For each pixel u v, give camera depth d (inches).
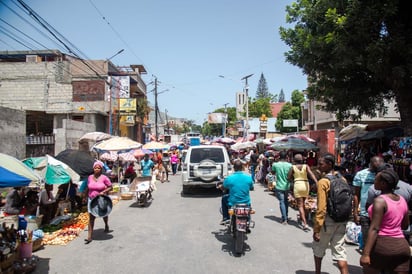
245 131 1370.6
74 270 217.3
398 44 334.0
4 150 472.4
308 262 226.5
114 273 210.8
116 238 292.5
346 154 611.5
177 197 517.3
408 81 359.9
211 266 219.3
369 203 191.8
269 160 691.4
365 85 422.3
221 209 310.3
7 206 303.9
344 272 181.3
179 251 252.1
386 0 337.4
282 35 462.9
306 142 624.7
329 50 392.8
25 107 1056.2
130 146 580.4
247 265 220.7
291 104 2047.2
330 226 185.2
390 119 988.6
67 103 1062.4
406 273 144.0
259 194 542.6
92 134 688.4
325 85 443.5
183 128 5083.7
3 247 206.7
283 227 325.4
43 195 334.6
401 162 369.1
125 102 1111.0
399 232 145.4
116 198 492.4
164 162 734.5
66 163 387.5
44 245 273.4
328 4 390.0
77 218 367.6
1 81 1058.1
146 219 367.6
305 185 320.8
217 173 518.6
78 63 1144.2
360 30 342.0
